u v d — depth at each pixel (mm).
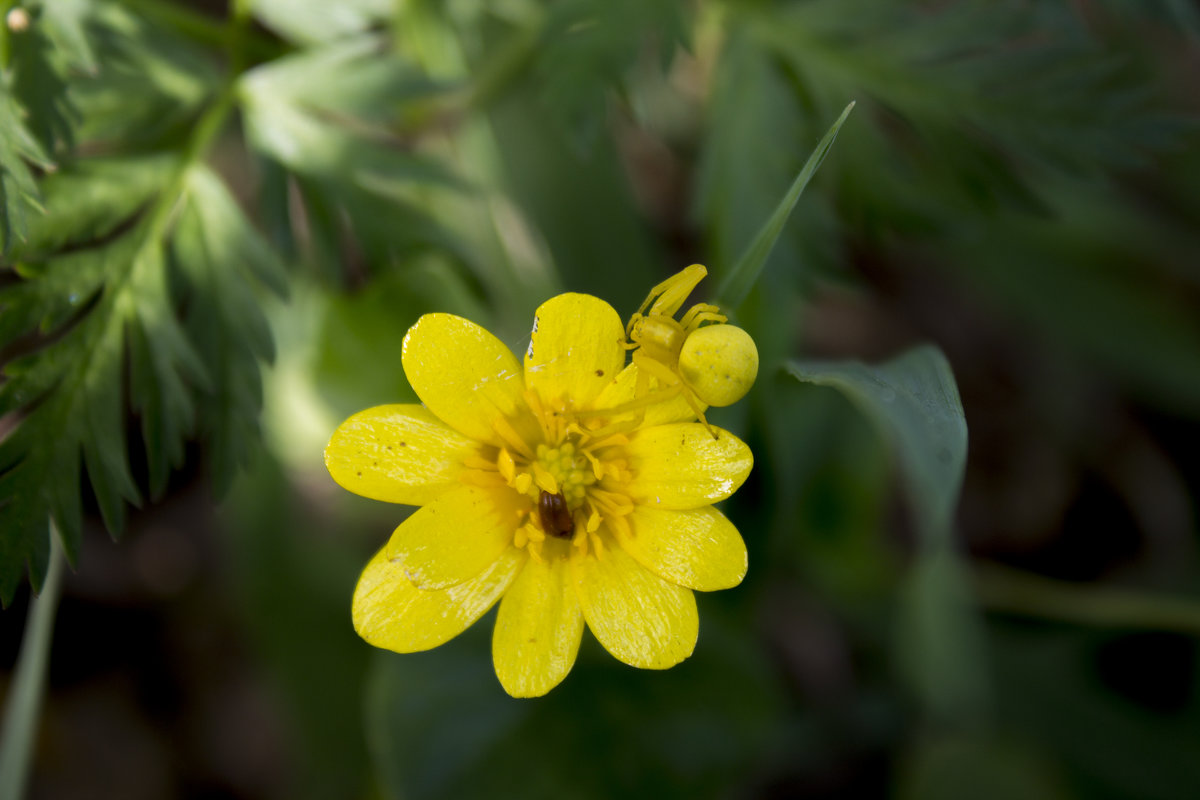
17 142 159
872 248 254
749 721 190
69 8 164
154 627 226
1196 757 208
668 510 149
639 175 256
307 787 198
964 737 198
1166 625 209
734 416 175
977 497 258
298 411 199
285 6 181
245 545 202
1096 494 258
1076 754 208
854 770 215
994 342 269
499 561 149
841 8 186
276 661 201
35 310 163
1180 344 239
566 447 151
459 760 181
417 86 178
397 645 145
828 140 143
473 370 148
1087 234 243
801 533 211
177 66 177
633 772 184
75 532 161
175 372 167
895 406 147
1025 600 216
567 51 175
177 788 217
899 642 208
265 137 177
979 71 182
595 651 191
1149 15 182
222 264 172
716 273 185
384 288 189
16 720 170
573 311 147
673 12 176
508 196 198
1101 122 181
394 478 147
